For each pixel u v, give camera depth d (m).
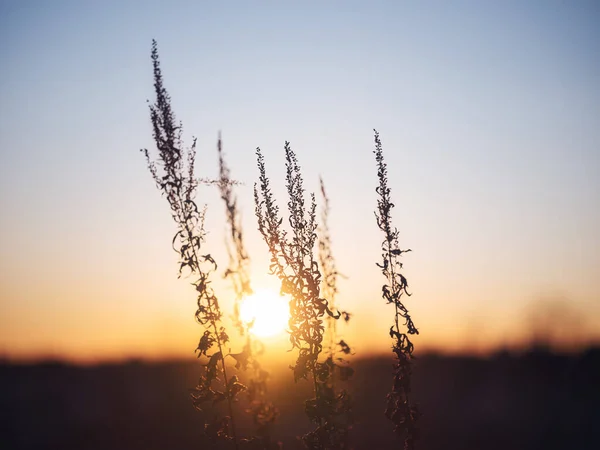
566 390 34.47
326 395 7.35
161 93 6.94
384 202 7.44
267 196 7.55
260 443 6.42
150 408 29.09
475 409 29.97
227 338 6.58
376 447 17.56
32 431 29.62
